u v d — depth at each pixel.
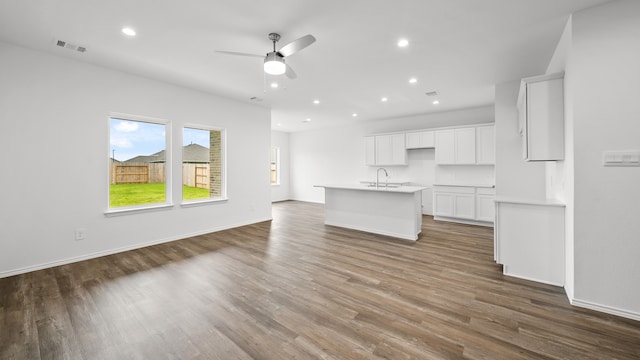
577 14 2.24
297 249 3.86
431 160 6.59
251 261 3.38
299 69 3.64
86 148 3.46
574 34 2.25
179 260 3.42
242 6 2.24
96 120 3.53
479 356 1.67
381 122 7.38
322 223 5.65
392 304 2.31
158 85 4.11
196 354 1.71
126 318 2.12
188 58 3.29
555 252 2.66
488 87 4.42
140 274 2.99
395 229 4.54
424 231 4.87
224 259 3.45
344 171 8.27
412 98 5.15
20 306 2.30
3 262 2.92
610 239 2.12
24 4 2.20
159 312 2.21
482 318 2.09
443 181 6.41
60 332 1.94
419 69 3.65
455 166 6.26
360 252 3.71
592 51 2.17
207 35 2.73
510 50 3.08
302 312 2.20
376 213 4.78
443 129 6.01
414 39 2.82
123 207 3.89
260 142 5.75
